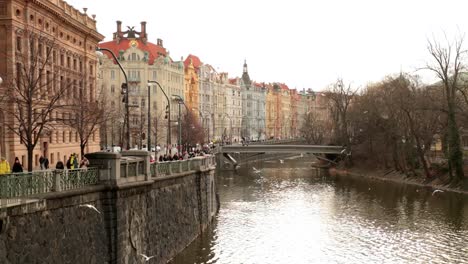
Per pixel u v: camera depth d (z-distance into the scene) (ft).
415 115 272.92
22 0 170.60
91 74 252.21
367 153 356.18
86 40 239.91
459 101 261.65
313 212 195.00
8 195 62.23
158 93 440.86
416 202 215.92
